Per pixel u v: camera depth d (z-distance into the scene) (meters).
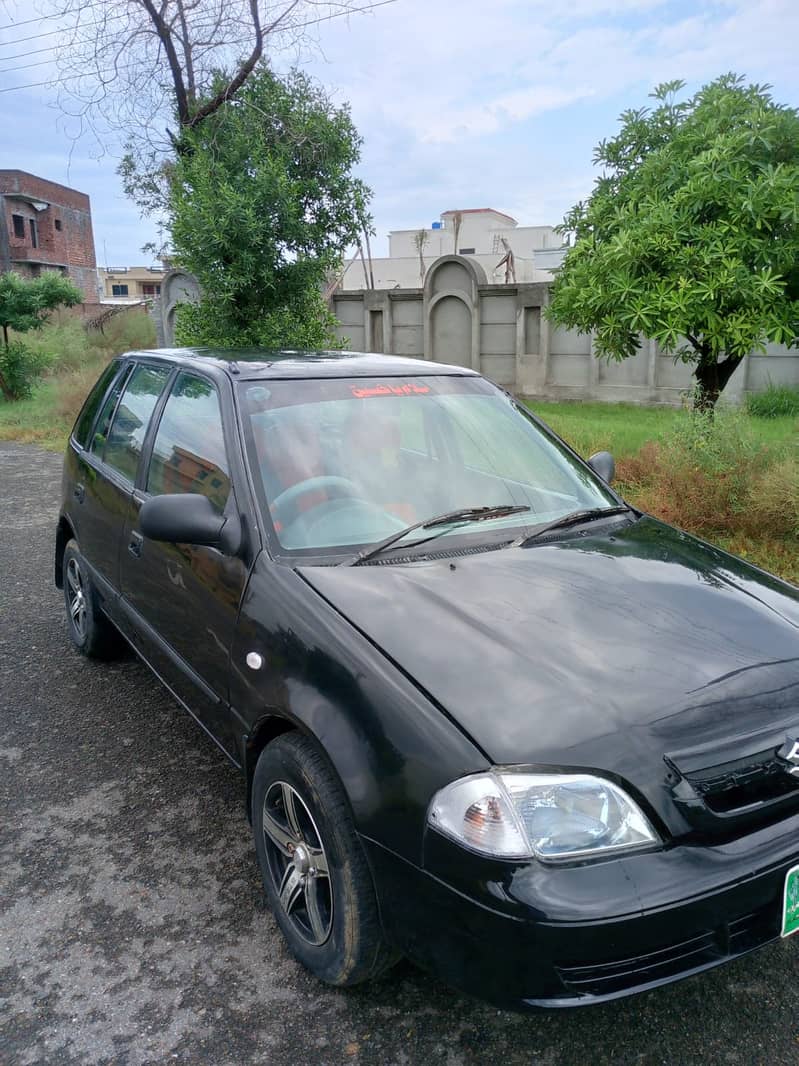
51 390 17.45
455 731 1.99
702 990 2.38
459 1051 2.19
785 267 6.43
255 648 2.56
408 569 2.64
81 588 4.62
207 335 9.74
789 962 2.48
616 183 7.60
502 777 1.90
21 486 9.66
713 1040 2.21
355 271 41.41
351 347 17.30
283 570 2.63
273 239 9.43
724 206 6.50
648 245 6.48
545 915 1.79
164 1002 2.36
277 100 9.89
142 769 3.59
